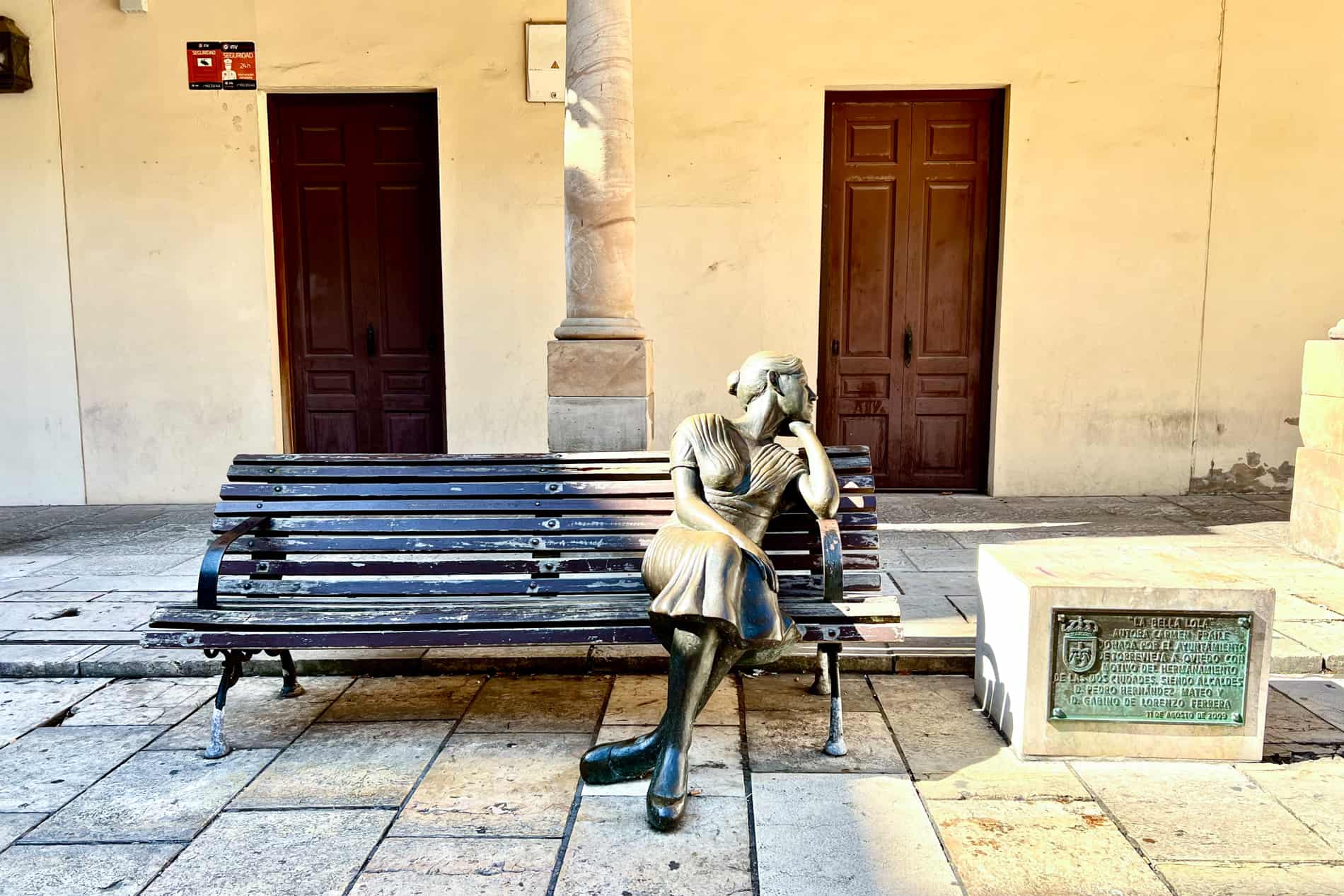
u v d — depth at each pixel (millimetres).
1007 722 3088
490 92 7035
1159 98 6938
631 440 4758
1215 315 7109
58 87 6949
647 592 3270
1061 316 7133
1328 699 3396
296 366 7449
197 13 6934
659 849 2428
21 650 3828
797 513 3334
